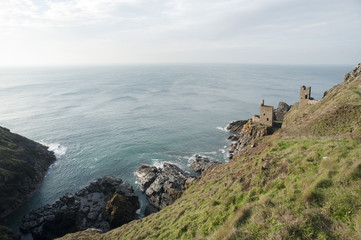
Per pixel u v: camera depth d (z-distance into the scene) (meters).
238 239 10.61
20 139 58.16
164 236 16.62
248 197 14.77
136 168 54.66
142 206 40.78
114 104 123.44
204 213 16.55
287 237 9.31
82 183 49.06
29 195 44.69
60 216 34.94
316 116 36.59
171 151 64.38
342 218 9.34
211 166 50.00
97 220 36.25
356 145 15.70
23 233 34.34
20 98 133.00
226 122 93.12
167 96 151.50
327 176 12.09
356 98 33.78
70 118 93.75
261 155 21.42
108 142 69.94
